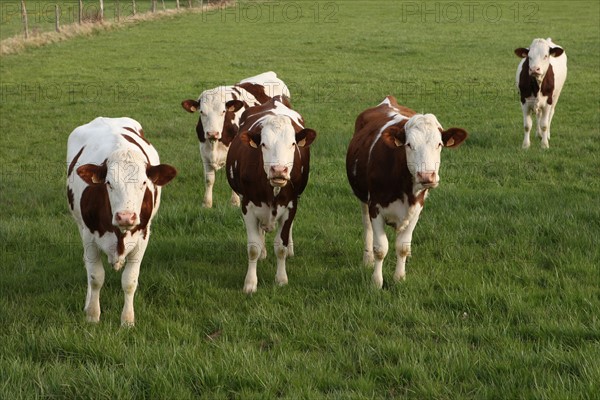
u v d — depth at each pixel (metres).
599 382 5.41
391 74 25.00
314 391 5.50
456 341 6.31
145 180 6.32
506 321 6.73
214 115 10.72
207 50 30.31
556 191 11.05
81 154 7.18
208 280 8.01
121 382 5.63
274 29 37.59
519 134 15.55
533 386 5.51
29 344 6.31
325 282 7.91
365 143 8.10
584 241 8.73
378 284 7.71
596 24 37.34
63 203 11.10
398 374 5.76
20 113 18.80
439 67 26.41
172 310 7.16
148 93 21.67
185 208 10.70
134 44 31.56
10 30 35.06
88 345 6.23
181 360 5.96
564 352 5.98
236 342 6.45
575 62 26.66
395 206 7.62
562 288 7.51
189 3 45.75
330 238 9.34
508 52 29.45
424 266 8.31
